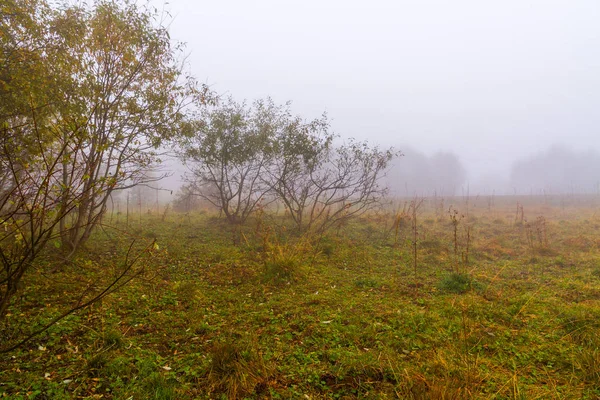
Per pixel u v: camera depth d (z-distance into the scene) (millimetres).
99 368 3750
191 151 12164
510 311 5668
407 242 11438
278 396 3400
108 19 7574
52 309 5121
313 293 6621
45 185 3539
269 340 4574
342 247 10469
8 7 6277
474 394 3279
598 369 3760
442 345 4461
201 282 6965
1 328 4430
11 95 6375
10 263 3463
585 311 5477
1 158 4988
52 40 7125
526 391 3434
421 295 6598
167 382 3561
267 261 8000
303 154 12070
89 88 7453
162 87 8672
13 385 3326
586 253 10500
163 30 8359
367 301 6176
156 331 4809
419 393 3295
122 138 7715
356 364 3934
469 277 7434
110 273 6930
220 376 3666
